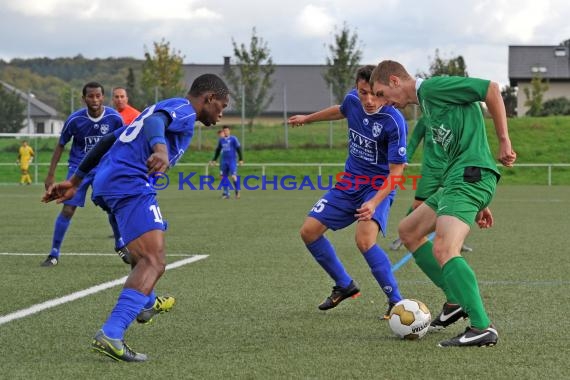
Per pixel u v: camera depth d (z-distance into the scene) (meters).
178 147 9.98
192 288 15.10
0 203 42.66
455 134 10.34
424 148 18.47
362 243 12.47
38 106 110.12
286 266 18.23
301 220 31.77
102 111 18.47
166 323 11.81
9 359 9.55
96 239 24.73
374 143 12.67
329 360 9.46
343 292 12.69
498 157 10.22
